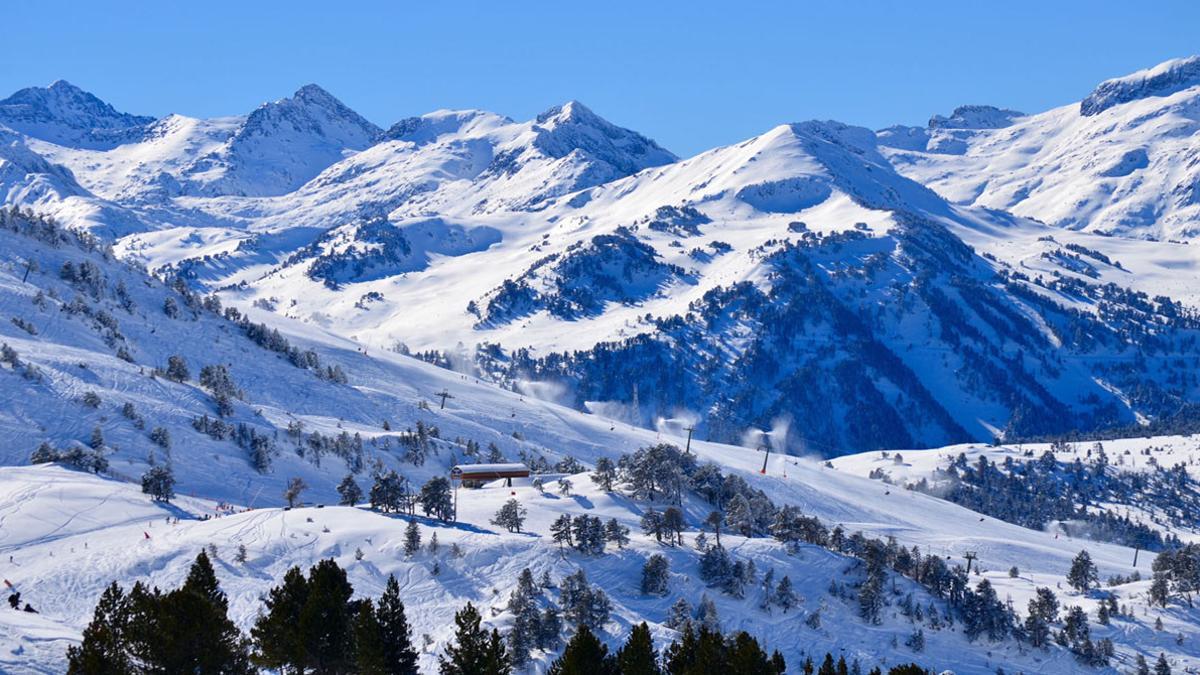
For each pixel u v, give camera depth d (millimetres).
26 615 87625
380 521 153750
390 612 81625
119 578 131375
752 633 139000
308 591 82688
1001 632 151500
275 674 90250
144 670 72688
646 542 157500
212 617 73875
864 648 141875
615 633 127812
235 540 143875
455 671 82250
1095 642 156875
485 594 135750
